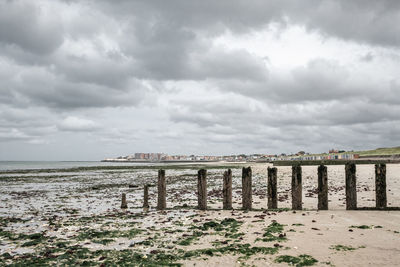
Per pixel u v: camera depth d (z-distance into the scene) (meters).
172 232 12.85
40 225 15.94
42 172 87.62
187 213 17.50
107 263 9.06
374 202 18.86
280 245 9.77
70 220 17.09
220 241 10.94
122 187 40.62
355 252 8.75
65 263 9.25
